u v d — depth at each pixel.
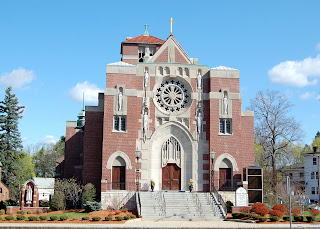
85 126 58.44
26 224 39.53
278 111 75.50
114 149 55.31
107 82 56.81
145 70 58.06
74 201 55.34
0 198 70.19
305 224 41.28
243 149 59.31
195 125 57.59
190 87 58.38
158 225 39.75
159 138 57.34
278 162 95.50
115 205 51.44
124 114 56.03
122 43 71.00
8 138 74.38
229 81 58.31
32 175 114.88
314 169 92.75
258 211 45.22
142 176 55.59
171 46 60.03
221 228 37.78
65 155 66.19
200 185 56.28
